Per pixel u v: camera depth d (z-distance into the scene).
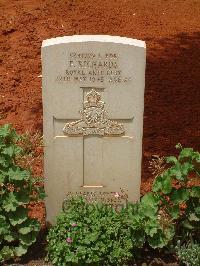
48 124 2.25
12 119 3.03
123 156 2.32
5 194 2.16
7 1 4.19
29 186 2.18
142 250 2.27
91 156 2.32
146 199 2.22
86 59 2.15
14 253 2.22
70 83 2.19
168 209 2.20
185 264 2.20
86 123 2.25
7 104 3.12
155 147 2.83
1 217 2.15
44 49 2.13
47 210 2.40
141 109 2.23
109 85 2.19
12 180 2.14
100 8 4.16
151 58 3.62
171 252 2.25
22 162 2.22
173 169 2.16
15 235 2.21
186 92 3.28
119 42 2.13
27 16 3.94
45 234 2.37
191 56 3.66
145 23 4.03
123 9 4.19
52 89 2.19
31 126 2.97
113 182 2.37
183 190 2.16
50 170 2.33
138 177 2.35
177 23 4.08
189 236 2.24
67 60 2.15
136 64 2.16
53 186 2.36
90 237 2.15
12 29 3.78
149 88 3.31
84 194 2.39
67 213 2.25
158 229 2.19
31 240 2.22
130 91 2.20
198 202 2.19
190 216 2.19
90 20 3.98
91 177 2.36
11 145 2.15
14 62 3.47
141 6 4.27
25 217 2.18
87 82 2.19
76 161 2.32
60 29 3.82
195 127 3.00
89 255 2.13
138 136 2.28
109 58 2.15
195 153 2.14
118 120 2.25
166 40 3.84
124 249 2.18
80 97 2.21
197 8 4.32
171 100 3.21
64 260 2.17
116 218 2.22
